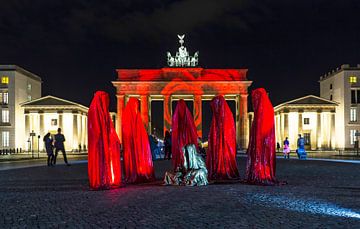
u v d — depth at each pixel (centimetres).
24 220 1259
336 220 1222
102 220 1248
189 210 1391
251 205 1475
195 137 2378
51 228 1153
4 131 9231
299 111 9481
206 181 2105
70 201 1609
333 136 9469
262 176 2077
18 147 9394
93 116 1994
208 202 1546
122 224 1193
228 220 1231
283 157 5328
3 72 9256
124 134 2259
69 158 5441
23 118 9712
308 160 4384
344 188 1933
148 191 1872
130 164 2222
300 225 1162
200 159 2142
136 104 2292
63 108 9331
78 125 9425
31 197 1722
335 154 6694
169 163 3884
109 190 1928
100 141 1978
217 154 2322
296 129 9456
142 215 1316
